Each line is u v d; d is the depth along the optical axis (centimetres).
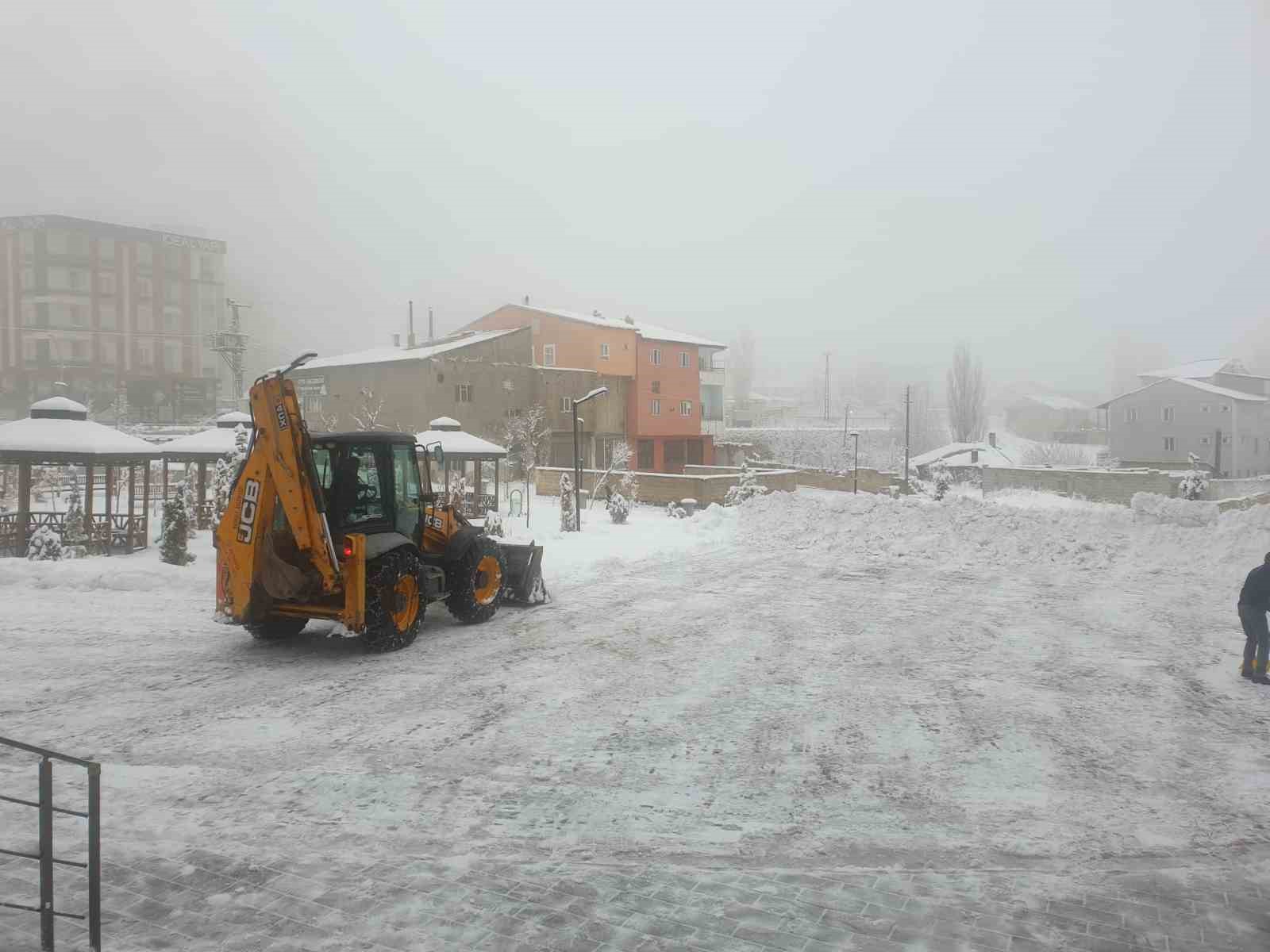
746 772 735
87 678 995
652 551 2238
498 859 567
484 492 3488
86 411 2100
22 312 7794
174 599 1466
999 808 667
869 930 482
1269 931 488
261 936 466
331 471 1157
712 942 466
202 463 2509
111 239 8069
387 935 470
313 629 1284
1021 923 492
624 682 1013
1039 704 938
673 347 6097
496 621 1372
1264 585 1034
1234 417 7012
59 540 1780
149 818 620
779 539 2491
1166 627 1358
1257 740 828
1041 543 2212
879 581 1812
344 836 598
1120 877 555
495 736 818
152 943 455
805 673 1064
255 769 725
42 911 436
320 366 5078
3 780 687
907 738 827
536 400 5144
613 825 625
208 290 8744
